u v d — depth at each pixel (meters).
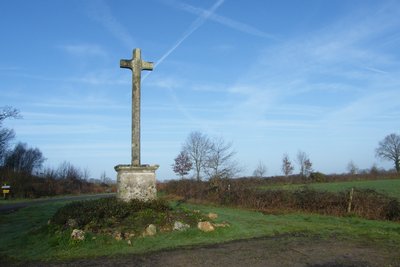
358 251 10.05
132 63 14.21
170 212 13.00
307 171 52.81
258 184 32.41
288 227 14.04
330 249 10.25
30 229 13.27
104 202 13.04
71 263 8.79
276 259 9.12
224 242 11.08
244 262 8.83
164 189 37.69
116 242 10.39
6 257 9.57
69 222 11.34
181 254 9.54
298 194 22.77
